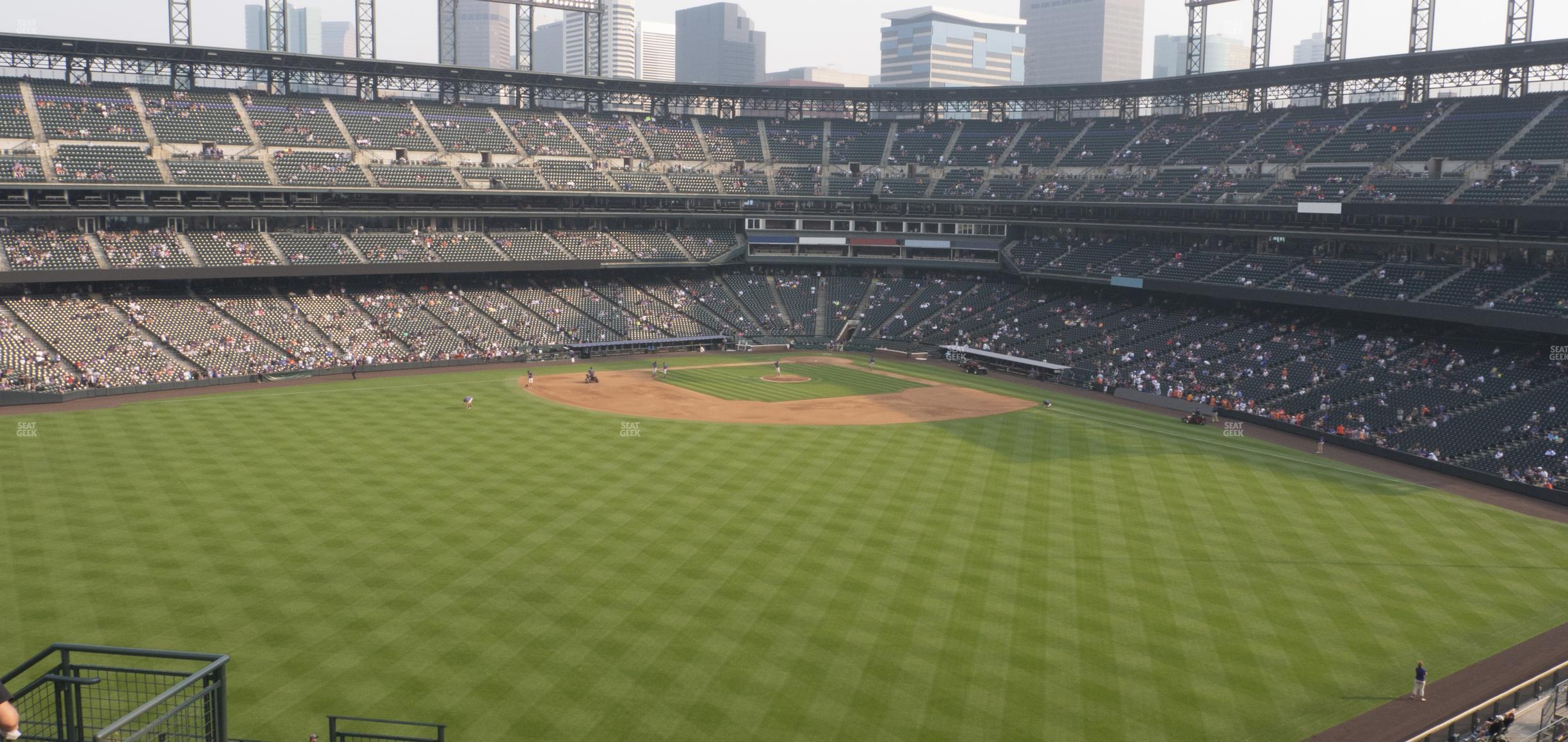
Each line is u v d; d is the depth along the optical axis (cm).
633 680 3431
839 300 12975
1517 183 8619
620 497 5484
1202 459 6800
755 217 12975
